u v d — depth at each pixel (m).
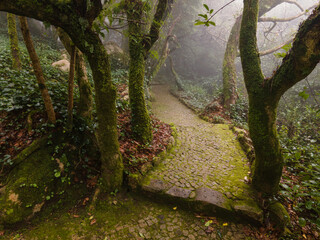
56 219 2.70
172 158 4.36
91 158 3.44
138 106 4.37
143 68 4.53
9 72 4.53
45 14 1.94
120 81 8.27
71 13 2.12
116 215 2.89
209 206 2.94
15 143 3.09
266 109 2.72
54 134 3.23
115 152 3.19
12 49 5.11
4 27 11.59
